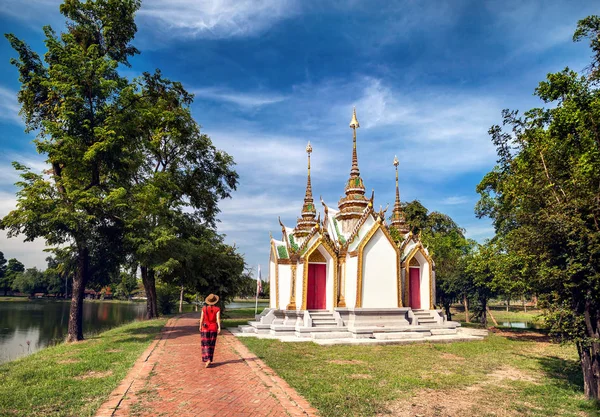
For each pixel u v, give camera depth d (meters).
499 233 23.45
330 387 9.35
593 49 17.12
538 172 10.38
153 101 28.50
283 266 21.91
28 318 43.28
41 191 16.20
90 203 16.27
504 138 12.86
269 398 8.25
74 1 19.50
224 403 7.86
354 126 25.05
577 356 15.67
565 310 9.30
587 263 8.81
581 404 8.85
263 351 14.02
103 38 20.75
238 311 44.34
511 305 77.88
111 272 21.20
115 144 17.42
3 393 8.53
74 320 18.33
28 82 18.89
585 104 17.09
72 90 16.72
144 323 26.55
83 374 10.46
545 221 9.19
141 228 18.59
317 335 18.20
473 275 29.03
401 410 8.03
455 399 9.00
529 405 8.80
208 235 30.31
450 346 17.41
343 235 23.05
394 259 21.36
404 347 16.69
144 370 10.64
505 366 13.27
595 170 9.69
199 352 13.58
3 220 16.22
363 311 19.91
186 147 32.41
